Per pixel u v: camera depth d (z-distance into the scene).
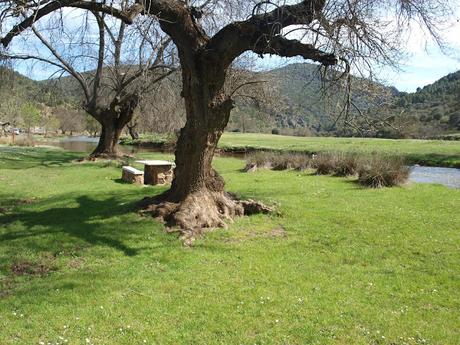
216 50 10.84
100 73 29.89
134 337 5.71
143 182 19.08
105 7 10.15
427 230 11.31
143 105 32.56
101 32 28.56
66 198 14.85
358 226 11.70
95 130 91.19
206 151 11.57
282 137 67.88
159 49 22.47
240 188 18.30
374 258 9.18
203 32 11.41
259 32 10.53
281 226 11.67
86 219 11.64
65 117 100.88
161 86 31.06
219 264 8.57
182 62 11.44
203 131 11.29
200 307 6.61
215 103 11.21
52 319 6.12
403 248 9.83
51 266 8.39
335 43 9.86
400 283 7.80
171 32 10.94
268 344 5.59
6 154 31.41
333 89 10.85
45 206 13.52
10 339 5.57
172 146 42.75
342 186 19.44
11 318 6.15
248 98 28.58
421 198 16.23
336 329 6.00
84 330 5.85
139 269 8.20
